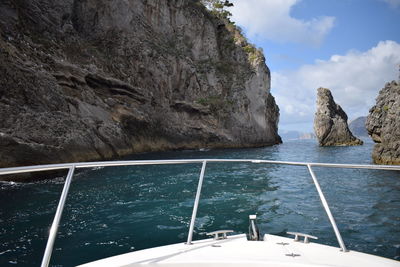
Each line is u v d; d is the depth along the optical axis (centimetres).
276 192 1066
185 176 1432
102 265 230
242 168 1734
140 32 4200
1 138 1277
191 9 5181
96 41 3622
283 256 253
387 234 616
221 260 242
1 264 482
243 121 4847
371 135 2614
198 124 4188
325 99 5309
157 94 3900
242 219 730
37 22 2750
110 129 2400
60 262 488
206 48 5294
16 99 1598
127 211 809
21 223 702
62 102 1986
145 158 2445
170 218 741
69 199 955
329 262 238
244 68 5322
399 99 2238
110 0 3769
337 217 748
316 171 1636
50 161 1453
